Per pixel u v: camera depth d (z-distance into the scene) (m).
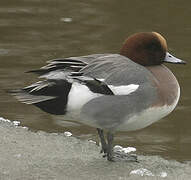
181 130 13.28
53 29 18.80
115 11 20.25
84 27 18.94
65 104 9.90
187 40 17.86
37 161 10.41
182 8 20.48
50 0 21.39
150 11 20.23
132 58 10.72
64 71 10.05
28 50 17.17
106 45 17.52
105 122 10.11
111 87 9.98
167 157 12.01
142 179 9.71
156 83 10.25
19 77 15.47
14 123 12.91
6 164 10.18
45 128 13.13
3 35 18.30
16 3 21.08
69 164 10.33
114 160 10.57
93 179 9.68
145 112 10.18
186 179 9.86
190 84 15.23
